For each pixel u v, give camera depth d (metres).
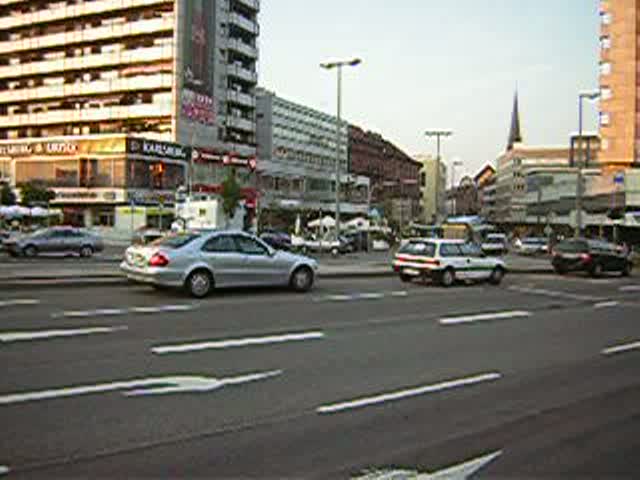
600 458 5.19
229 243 14.98
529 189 100.44
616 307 16.08
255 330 10.37
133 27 62.84
